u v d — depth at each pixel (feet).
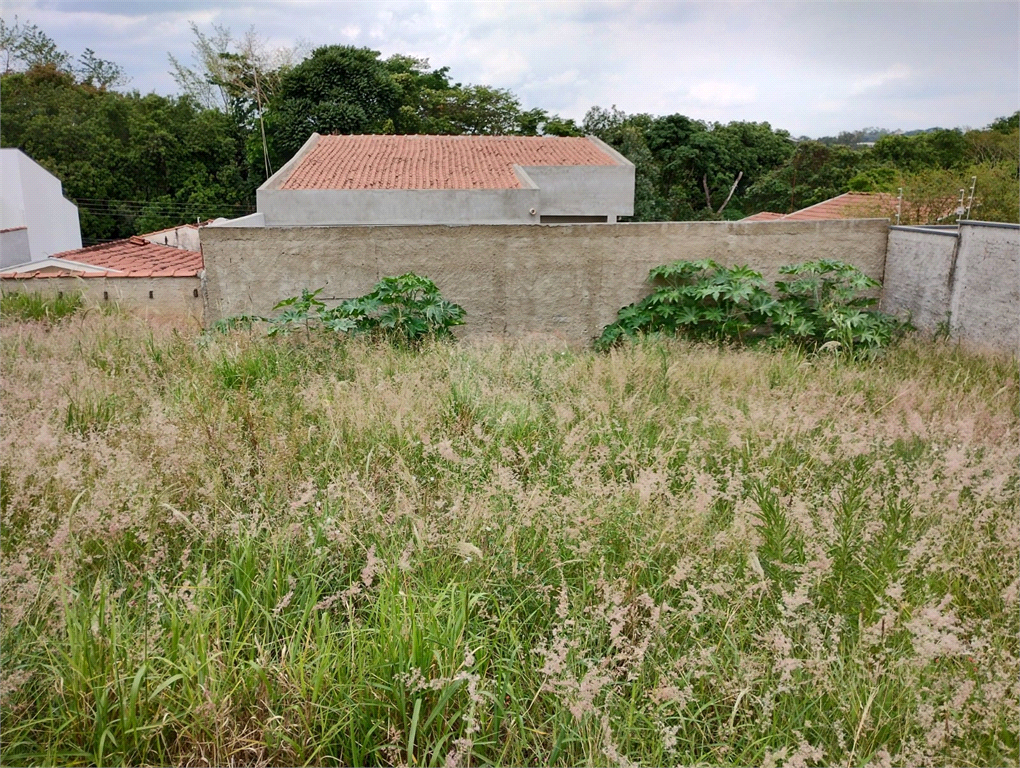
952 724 7.15
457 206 53.88
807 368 20.67
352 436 13.96
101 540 10.02
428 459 13.03
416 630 7.88
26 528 10.40
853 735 7.40
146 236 77.71
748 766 7.09
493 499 11.16
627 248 28.40
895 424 14.61
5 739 7.24
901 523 10.80
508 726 7.60
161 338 21.83
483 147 71.15
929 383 19.42
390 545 10.30
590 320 28.89
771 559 9.74
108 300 34.24
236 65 135.13
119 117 134.21
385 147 68.64
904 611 8.66
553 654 7.62
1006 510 10.78
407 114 125.90
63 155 128.47
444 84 146.00
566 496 11.41
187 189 133.90
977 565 9.83
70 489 10.84
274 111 127.13
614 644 8.14
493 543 10.29
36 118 127.95
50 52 157.17
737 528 10.13
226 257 26.84
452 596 8.55
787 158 147.43
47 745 7.32
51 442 12.10
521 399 16.12
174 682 7.72
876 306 29.58
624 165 64.80
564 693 7.61
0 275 39.47
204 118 137.80
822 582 9.34
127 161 130.93
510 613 9.01
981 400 17.46
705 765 6.98
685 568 9.20
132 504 10.52
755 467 12.96
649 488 10.76
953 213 44.11
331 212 52.65
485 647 8.30
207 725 7.22
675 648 8.64
